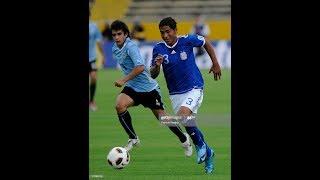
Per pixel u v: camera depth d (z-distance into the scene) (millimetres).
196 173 34250
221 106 62125
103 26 106875
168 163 36969
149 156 39062
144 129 49250
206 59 100938
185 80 34281
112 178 33156
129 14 115188
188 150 35438
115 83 34688
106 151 40625
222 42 103062
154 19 106188
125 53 35500
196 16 115188
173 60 34281
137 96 35844
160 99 36188
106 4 112688
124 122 35719
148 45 101062
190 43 34219
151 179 33062
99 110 59094
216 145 42594
